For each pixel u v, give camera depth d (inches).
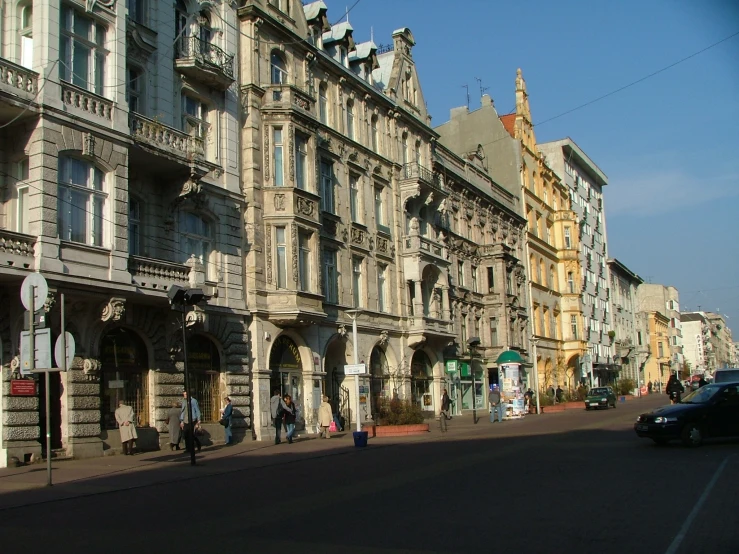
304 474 672.4
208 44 1096.8
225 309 1083.3
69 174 800.9
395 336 1574.8
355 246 1453.0
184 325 794.2
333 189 1409.9
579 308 2891.2
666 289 6063.0
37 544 375.2
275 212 1198.3
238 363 1107.3
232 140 1145.4
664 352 5319.9
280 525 410.3
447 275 1765.5
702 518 396.5
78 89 811.4
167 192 996.6
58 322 798.5
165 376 957.2
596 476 571.8
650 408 1924.2
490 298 2134.6
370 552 335.0
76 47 835.4
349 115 1512.1
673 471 593.0
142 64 978.1
